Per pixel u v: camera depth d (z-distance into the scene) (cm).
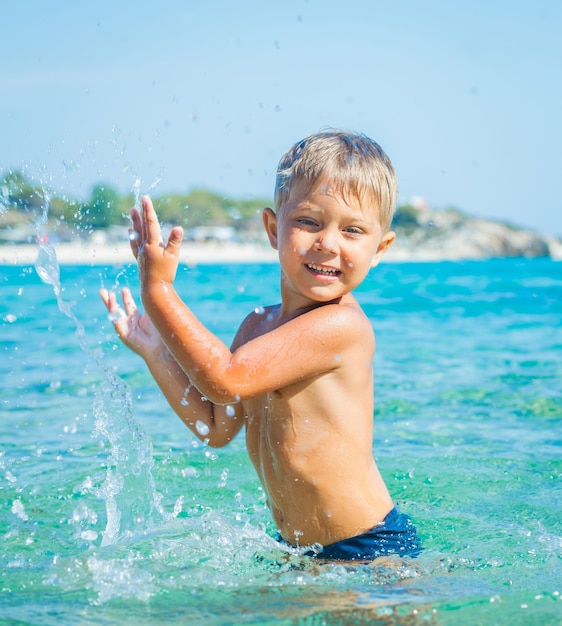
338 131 270
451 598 222
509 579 241
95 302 1258
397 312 1298
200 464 390
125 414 326
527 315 1223
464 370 673
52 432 450
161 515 306
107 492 307
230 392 236
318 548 262
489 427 469
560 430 460
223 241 3825
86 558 254
